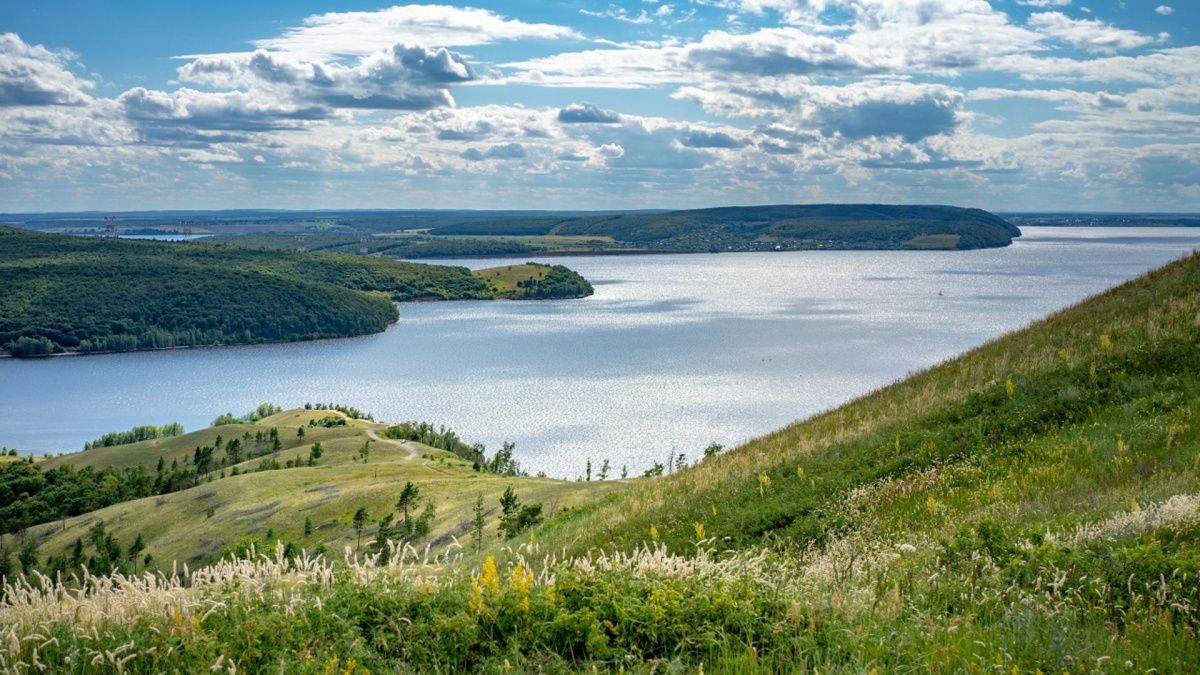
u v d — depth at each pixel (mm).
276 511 99500
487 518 68125
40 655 6914
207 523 101875
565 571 8648
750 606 7797
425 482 101875
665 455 157750
